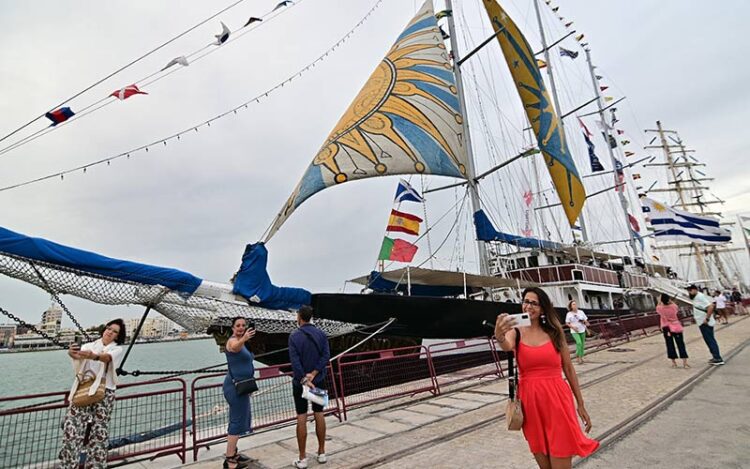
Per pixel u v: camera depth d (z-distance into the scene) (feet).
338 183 37.29
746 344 45.62
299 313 18.28
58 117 22.18
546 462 10.13
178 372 22.07
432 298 34.68
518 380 10.77
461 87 61.41
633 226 131.54
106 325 15.87
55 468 16.25
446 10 66.59
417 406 26.50
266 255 27.94
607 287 70.74
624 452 15.21
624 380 29.63
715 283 173.99
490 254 56.85
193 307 24.45
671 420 18.90
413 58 56.34
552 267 65.21
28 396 16.22
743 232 116.06
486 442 17.67
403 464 15.78
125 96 23.89
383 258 46.37
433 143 47.80
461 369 38.27
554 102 114.42
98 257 20.65
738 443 15.42
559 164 61.62
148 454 19.17
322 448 16.74
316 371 16.72
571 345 57.93
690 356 39.68
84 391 14.55
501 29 58.65
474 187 53.16
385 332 32.91
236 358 17.37
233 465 16.56
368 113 46.03
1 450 18.24
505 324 10.40
